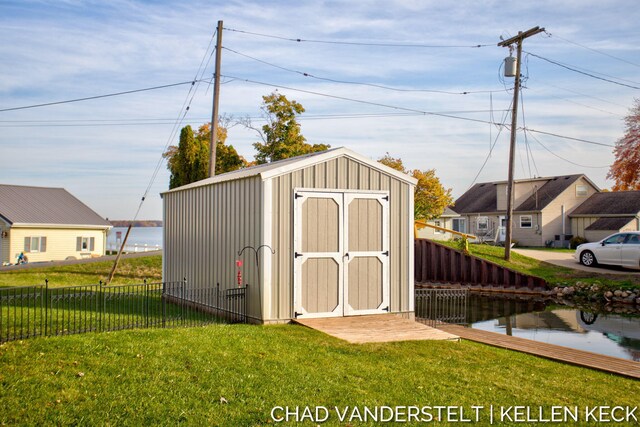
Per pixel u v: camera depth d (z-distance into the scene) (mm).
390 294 13305
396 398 7320
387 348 9844
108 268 24703
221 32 24406
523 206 44781
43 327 11133
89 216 44406
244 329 10875
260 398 7082
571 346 14133
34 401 6594
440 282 29859
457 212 50000
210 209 14641
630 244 25562
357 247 12945
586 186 44531
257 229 12172
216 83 24344
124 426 6160
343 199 12797
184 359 8367
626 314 19953
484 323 18000
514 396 7664
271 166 14789
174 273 17078
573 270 26562
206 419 6410
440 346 10242
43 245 41031
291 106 39438
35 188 45156
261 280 11953
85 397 6801
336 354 9266
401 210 13562
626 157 36438
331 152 12641
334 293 12656
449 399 7406
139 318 12766
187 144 37812
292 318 12195
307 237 12414
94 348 8633
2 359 7914
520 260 28625
